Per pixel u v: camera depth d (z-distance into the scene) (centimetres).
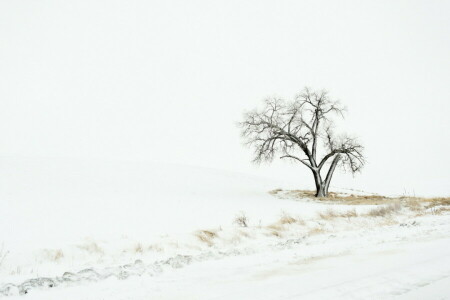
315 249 974
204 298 546
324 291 536
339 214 2156
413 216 2006
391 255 800
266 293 549
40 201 2391
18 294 604
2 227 1585
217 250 1145
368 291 523
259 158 4022
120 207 2383
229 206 2747
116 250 1202
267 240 1408
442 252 793
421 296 487
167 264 832
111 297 577
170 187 3844
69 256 1120
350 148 3828
